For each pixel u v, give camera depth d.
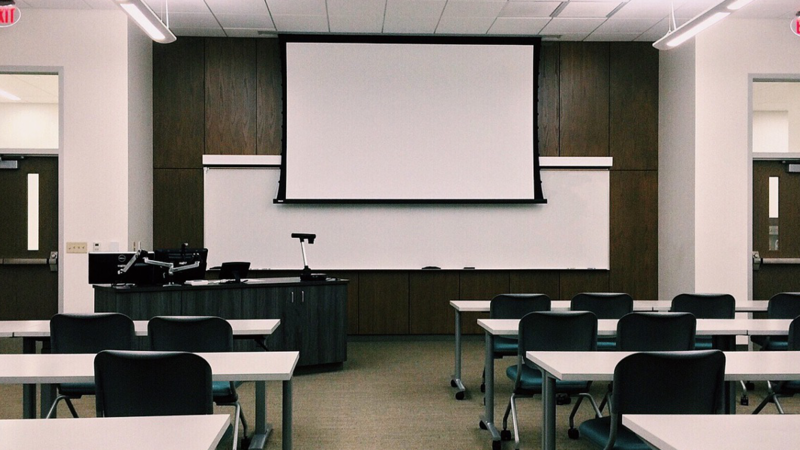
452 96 7.48
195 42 7.38
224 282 5.57
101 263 5.24
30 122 7.02
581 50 7.66
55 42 6.50
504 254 7.57
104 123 6.52
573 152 7.64
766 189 7.18
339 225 7.45
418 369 5.93
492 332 3.72
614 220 7.66
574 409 3.84
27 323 3.88
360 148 7.40
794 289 7.21
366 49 7.40
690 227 6.98
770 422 1.78
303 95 7.34
